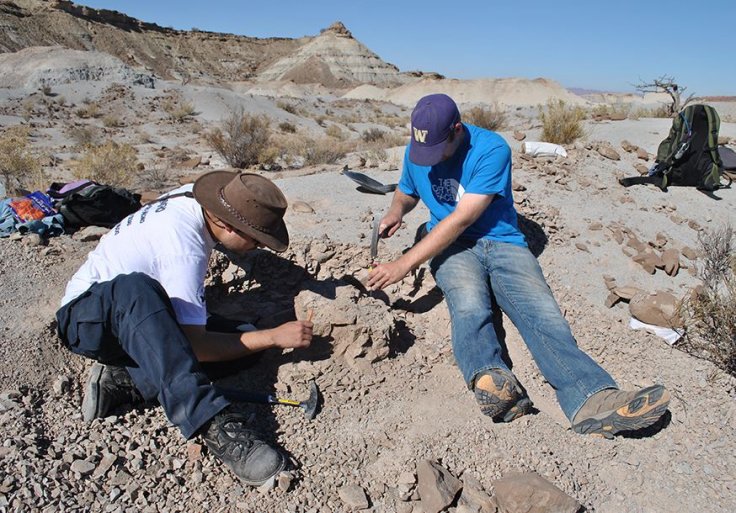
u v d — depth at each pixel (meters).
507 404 3.04
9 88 34.34
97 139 20.11
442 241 3.29
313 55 151.00
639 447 3.14
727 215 6.27
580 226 5.24
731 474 3.02
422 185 3.70
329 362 3.27
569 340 3.24
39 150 16.81
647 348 3.91
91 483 2.47
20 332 3.23
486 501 2.70
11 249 3.99
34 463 2.47
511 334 3.84
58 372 3.12
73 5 117.50
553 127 8.11
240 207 2.70
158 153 15.73
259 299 3.92
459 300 3.35
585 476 2.95
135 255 2.72
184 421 2.53
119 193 4.60
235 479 2.60
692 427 3.30
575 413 3.08
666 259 4.88
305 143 16.08
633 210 5.86
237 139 12.93
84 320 2.58
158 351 2.50
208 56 145.12
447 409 3.24
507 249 3.58
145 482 2.52
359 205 5.21
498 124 12.82
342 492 2.62
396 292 4.06
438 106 3.24
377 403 3.20
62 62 37.50
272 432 2.91
